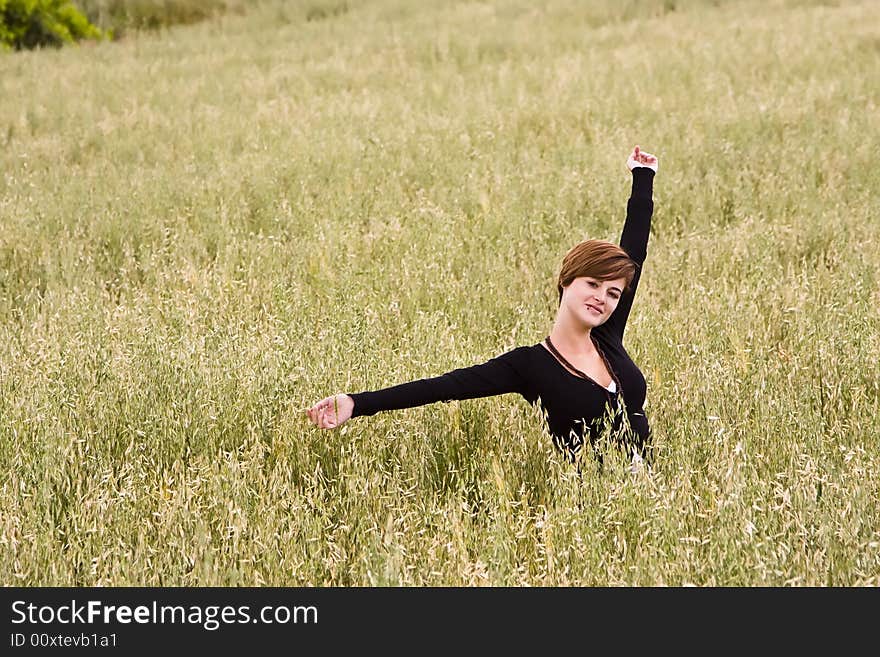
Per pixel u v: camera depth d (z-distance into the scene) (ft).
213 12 176.04
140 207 60.95
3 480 28.96
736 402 31.94
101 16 167.43
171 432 30.94
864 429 30.22
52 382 33.60
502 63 118.83
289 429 30.81
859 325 35.73
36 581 25.03
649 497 25.23
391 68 117.80
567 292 27.37
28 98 104.68
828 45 111.65
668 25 140.77
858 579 23.52
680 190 60.54
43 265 51.57
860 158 65.77
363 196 63.05
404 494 27.94
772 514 24.75
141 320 39.88
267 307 43.47
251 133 84.28
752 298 42.45
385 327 41.42
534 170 66.13
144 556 25.29
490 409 31.71
